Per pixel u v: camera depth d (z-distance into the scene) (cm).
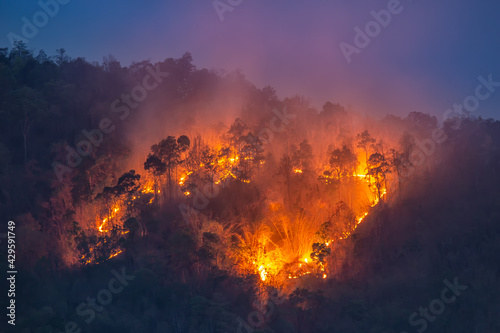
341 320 5181
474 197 7125
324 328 5122
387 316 5147
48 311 4941
